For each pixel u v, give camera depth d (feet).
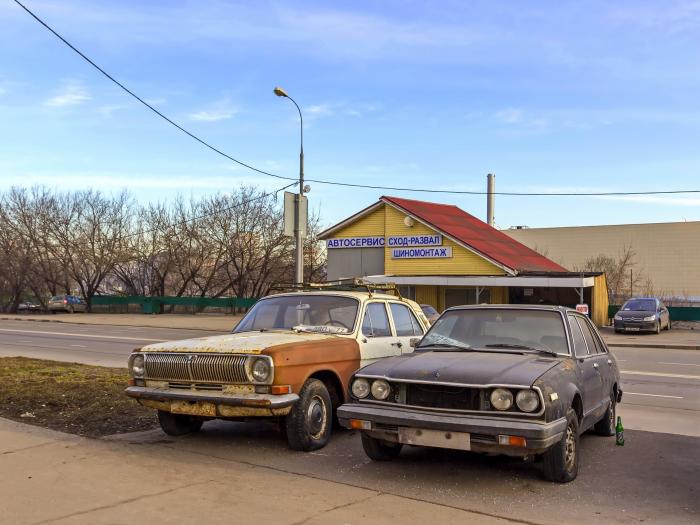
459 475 19.80
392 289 30.48
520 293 119.44
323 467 20.47
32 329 104.99
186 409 21.94
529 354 20.95
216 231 172.14
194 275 176.35
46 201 177.78
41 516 15.56
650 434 26.43
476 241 119.24
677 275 199.52
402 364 20.15
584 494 18.13
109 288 196.75
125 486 18.07
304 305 26.91
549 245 218.59
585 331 24.61
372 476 19.58
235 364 21.35
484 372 18.51
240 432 25.49
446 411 18.28
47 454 21.34
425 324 30.32
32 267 177.37
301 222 64.69
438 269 116.47
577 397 20.35
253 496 17.42
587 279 100.63
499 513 16.47
